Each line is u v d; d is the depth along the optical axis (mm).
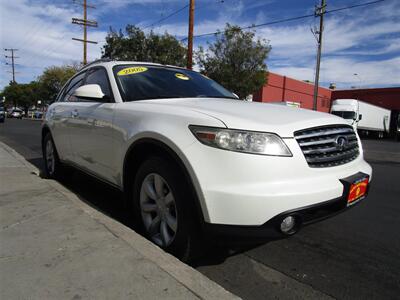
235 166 2330
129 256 2477
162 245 2791
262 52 24547
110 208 4199
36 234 2832
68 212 3369
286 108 3148
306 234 3646
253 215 2293
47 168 5320
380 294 2486
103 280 2166
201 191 2375
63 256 2461
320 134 2654
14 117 57281
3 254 2482
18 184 4484
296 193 2361
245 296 2412
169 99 3361
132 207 3320
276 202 2303
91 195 4738
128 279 2184
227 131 2385
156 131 2689
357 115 29812
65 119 4488
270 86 35562
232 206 2301
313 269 2844
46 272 2244
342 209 2730
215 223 2355
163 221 2838
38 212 3361
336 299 2406
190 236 2559
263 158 2348
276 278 2676
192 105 2965
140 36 25516
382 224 4043
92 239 2748
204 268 2803
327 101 47000
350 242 3459
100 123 3533
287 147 2439
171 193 2650
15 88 73812
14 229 2936
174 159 2568
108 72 3777
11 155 7117
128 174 3205
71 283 2125
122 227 3018
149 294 2035
